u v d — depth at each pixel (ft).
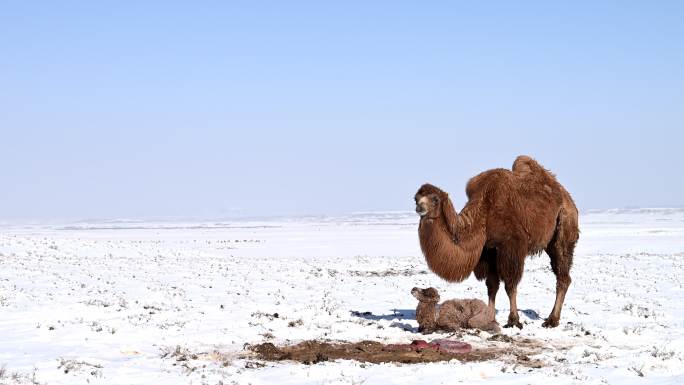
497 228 39.83
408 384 27.89
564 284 43.80
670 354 34.01
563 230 43.68
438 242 38.09
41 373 29.07
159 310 48.29
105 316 45.09
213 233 292.81
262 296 59.88
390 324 43.09
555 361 32.71
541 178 42.57
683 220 399.24
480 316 39.55
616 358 33.14
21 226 539.29
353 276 83.35
